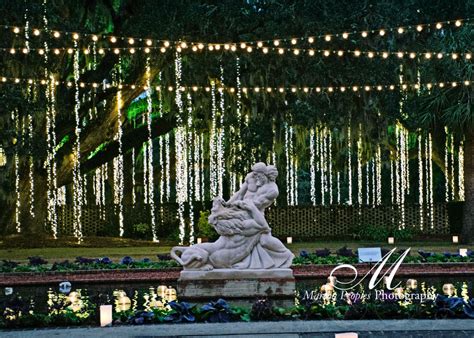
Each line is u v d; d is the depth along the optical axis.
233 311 10.35
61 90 29.91
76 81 27.11
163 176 35.75
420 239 32.66
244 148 31.33
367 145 32.56
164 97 30.59
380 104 29.81
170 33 27.03
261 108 31.17
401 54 21.25
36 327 9.95
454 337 8.72
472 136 29.23
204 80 29.89
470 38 28.05
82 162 33.16
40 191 31.30
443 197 37.41
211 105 30.59
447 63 28.14
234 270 13.23
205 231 31.06
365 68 28.81
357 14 28.36
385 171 37.88
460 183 33.25
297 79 29.36
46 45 24.14
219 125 31.72
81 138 31.33
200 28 27.53
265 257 13.37
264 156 33.12
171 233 34.00
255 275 13.22
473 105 27.98
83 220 34.78
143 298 13.30
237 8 27.84
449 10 30.17
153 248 28.05
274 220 34.59
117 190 34.25
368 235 33.03
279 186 37.44
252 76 29.09
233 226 13.31
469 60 28.42
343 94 29.53
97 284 15.66
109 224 34.72
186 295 13.21
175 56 28.47
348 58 29.03
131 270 16.95
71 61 30.06
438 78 28.92
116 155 33.31
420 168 32.56
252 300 13.02
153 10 27.52
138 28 27.38
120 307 12.05
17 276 16.47
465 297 12.63
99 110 32.12
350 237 34.00
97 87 29.95
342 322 9.80
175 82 29.23
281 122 31.70
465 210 29.80
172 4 27.38
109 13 29.02
